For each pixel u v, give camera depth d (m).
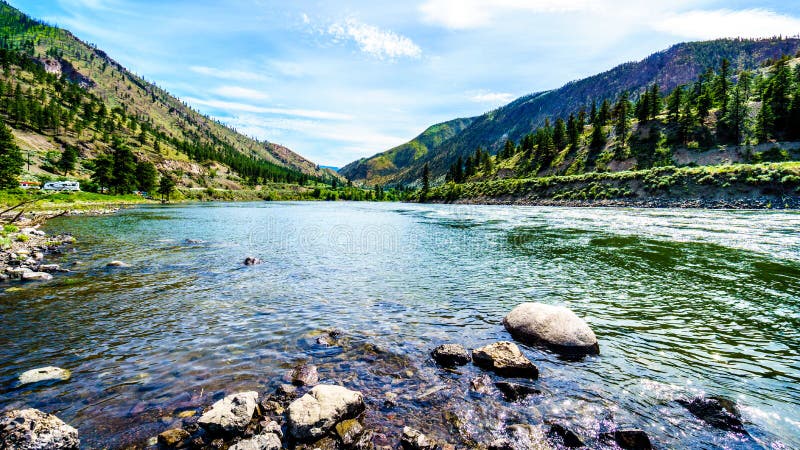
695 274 14.80
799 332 8.88
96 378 6.51
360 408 5.71
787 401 6.02
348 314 10.43
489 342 8.54
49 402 5.70
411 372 7.02
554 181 87.69
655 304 11.17
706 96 93.25
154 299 11.59
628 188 68.94
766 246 20.50
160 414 5.50
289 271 16.14
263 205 107.62
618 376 6.89
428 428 5.33
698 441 5.05
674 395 6.20
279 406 5.69
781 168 52.03
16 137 139.00
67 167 119.44
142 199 99.81
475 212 63.44
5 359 7.18
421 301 11.75
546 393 6.29
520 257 19.50
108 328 9.02
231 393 6.15
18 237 22.06
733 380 6.71
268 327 9.30
